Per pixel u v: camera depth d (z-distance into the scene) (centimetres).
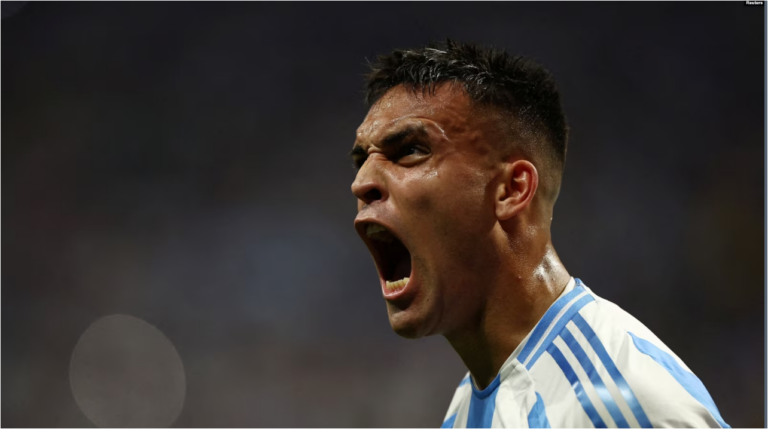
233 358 2609
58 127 2998
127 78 3038
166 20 3031
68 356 2603
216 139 2972
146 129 3005
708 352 2392
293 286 2770
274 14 2983
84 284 2825
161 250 2881
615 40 2619
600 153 2566
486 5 2680
